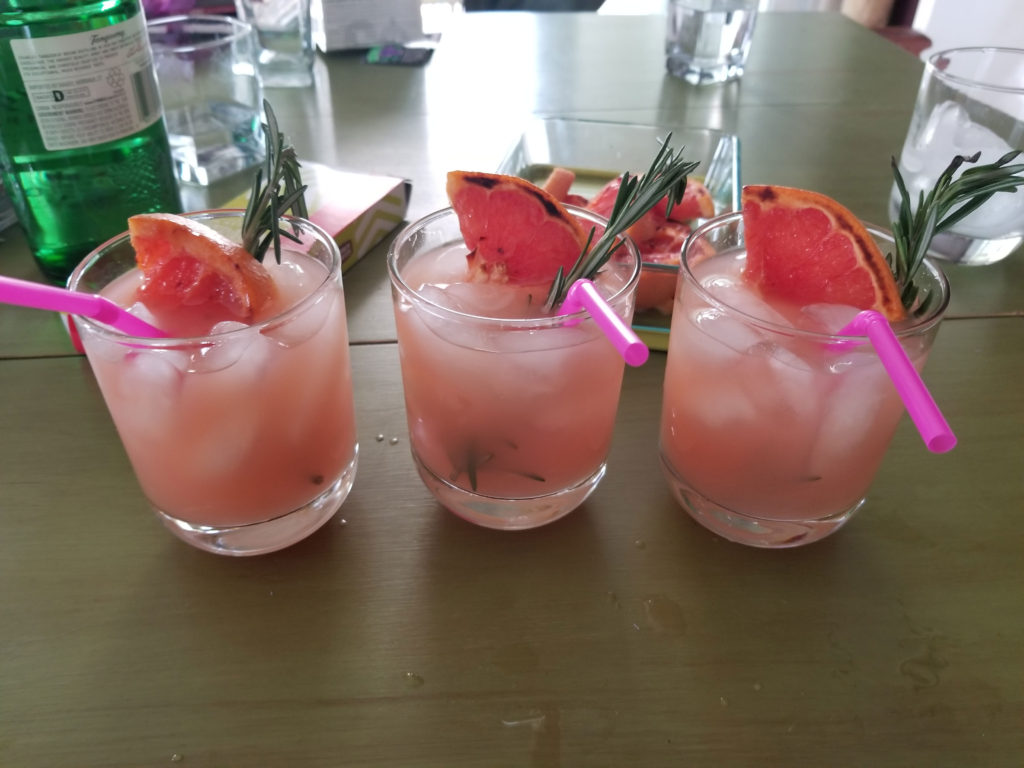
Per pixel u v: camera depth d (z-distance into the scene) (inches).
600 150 19.2
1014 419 12.9
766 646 9.6
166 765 8.3
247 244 9.9
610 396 10.2
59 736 8.6
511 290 10.2
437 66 27.0
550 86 25.6
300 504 10.2
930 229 9.4
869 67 27.4
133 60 14.6
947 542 11.0
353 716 8.8
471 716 8.8
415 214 18.2
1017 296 15.9
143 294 9.7
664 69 27.2
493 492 10.3
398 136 22.0
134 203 15.7
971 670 9.4
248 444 9.3
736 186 16.0
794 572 10.5
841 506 10.2
